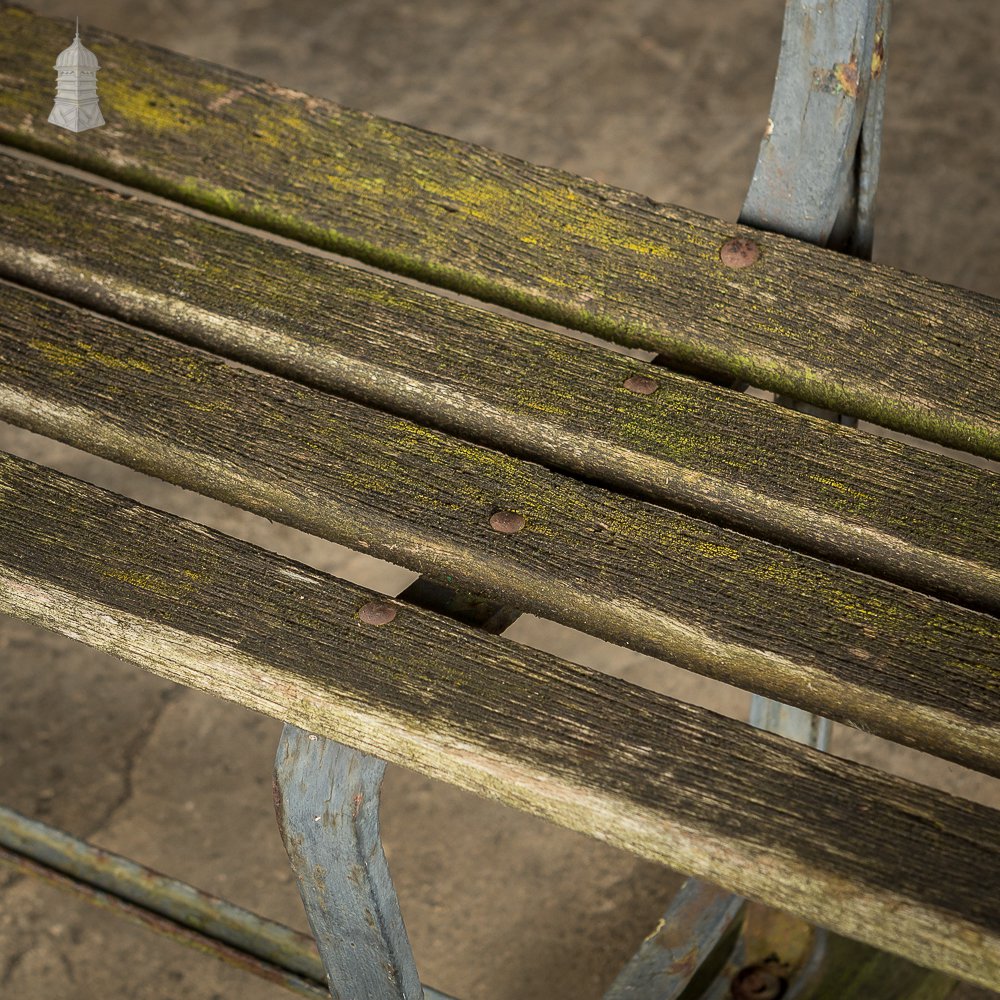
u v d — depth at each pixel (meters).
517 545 1.73
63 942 2.16
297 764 1.70
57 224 1.89
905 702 1.67
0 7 2.03
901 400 1.79
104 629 1.72
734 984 1.97
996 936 1.60
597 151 3.03
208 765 2.27
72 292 1.87
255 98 1.96
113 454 1.80
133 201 1.90
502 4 3.44
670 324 1.83
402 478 1.76
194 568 1.73
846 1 1.81
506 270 1.86
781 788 1.65
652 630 1.71
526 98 3.17
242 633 1.70
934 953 1.61
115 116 1.96
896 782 1.65
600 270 1.86
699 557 1.72
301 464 1.76
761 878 1.63
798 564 1.72
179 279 1.86
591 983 2.13
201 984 2.13
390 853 2.21
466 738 1.66
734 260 1.85
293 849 1.71
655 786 1.65
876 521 1.73
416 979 1.76
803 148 1.86
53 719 2.29
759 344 1.82
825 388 1.80
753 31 3.34
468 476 1.76
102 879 2.03
